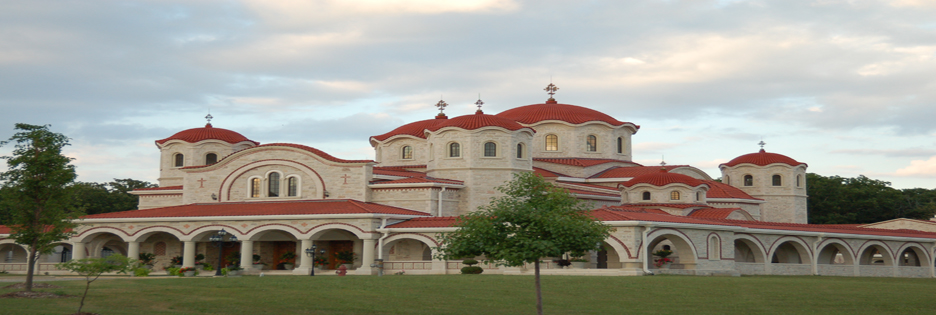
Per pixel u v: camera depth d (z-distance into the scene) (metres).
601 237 33.41
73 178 42.62
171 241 70.00
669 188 72.00
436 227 58.75
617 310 38.00
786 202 90.69
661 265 58.25
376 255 60.12
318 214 60.22
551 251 31.61
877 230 75.88
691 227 56.78
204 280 47.69
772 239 64.69
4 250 70.94
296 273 60.41
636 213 58.56
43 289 40.78
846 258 71.44
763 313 37.72
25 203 41.28
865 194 121.12
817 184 122.12
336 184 67.00
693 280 49.16
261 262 66.88
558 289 44.09
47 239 41.25
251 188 68.62
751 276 59.53
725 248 59.94
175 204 75.25
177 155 80.50
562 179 76.62
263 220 61.47
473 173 68.88
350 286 44.41
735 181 92.75
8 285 43.44
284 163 68.25
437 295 41.50
